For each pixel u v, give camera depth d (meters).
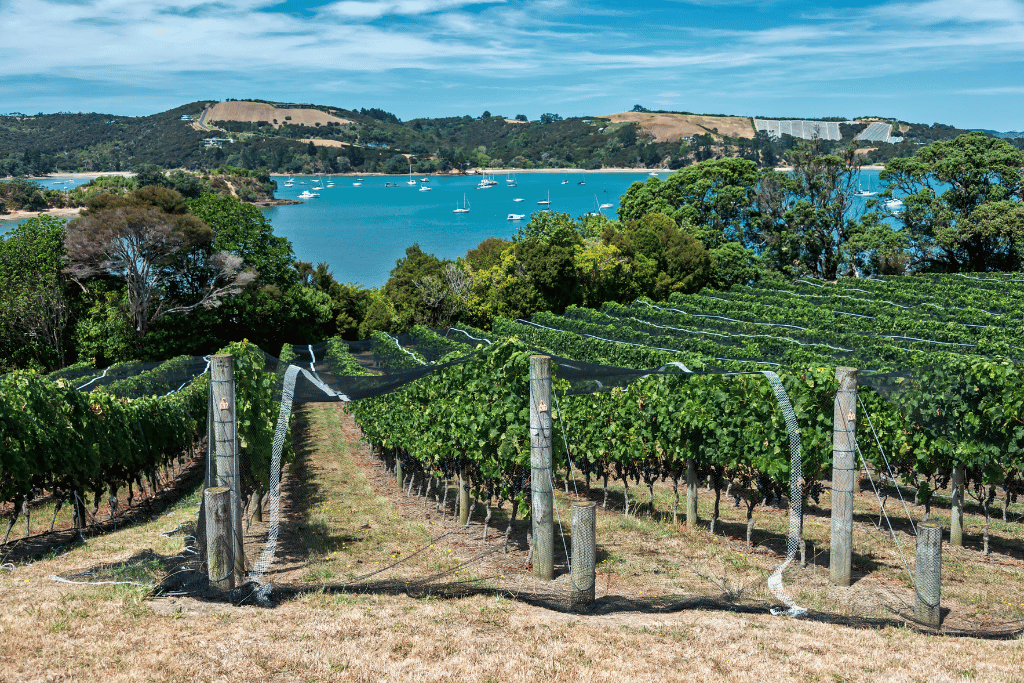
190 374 16.16
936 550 6.98
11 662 5.28
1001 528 11.95
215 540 7.08
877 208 55.56
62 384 11.66
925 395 10.04
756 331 29.77
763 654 6.06
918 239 52.41
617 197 188.75
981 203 51.34
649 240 49.59
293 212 162.75
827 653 6.13
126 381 17.89
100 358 35.53
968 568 9.43
